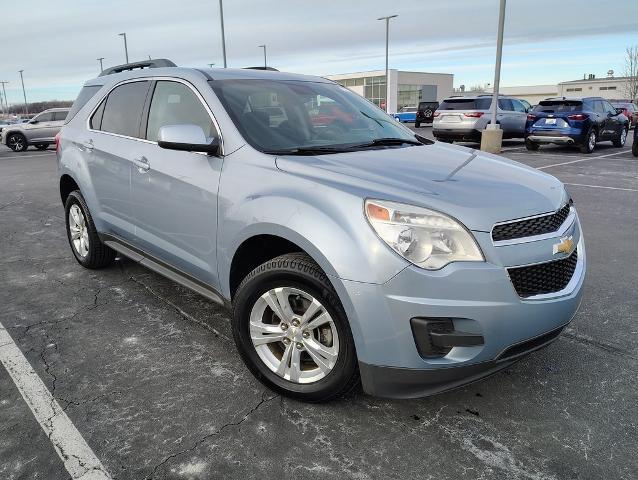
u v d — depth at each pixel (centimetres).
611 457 232
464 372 233
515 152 1512
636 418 260
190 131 293
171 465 227
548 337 253
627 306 396
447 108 1673
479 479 219
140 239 374
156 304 401
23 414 262
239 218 276
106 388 285
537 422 257
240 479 219
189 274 336
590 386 289
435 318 224
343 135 339
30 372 302
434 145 359
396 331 226
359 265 228
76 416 260
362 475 221
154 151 349
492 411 266
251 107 324
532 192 262
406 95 6372
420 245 225
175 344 336
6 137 2134
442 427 253
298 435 246
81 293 424
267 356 279
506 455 234
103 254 462
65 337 346
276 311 267
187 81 344
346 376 247
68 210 482
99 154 407
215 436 246
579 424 256
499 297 228
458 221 229
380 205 232
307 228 242
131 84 400
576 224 285
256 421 257
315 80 402
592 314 382
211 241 302
